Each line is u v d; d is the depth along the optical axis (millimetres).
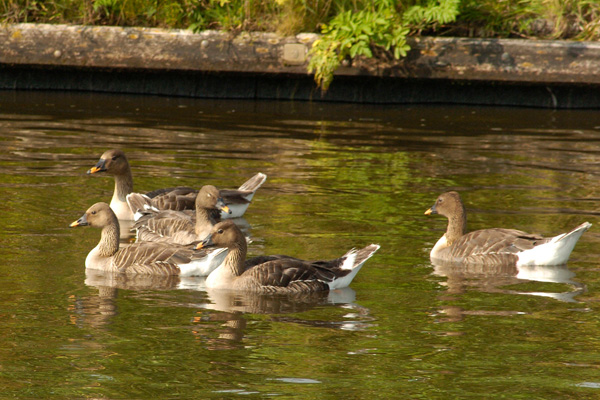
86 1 26875
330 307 11070
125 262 12883
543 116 25328
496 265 13148
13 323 10164
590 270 12820
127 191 16625
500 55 25047
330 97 27219
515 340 9828
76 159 19406
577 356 9375
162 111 25125
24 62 26766
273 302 11320
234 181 17797
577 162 19875
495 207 16156
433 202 16609
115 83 27828
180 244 13453
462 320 10508
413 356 9352
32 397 8273
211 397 8305
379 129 23312
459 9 25875
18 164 18797
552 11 26031
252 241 14023
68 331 9961
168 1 26297
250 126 23375
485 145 21547
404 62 25359
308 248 13648
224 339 9812
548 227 14852
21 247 13477
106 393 8367
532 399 8312
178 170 18594
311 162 19625
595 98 26344
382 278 12422
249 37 25797
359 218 15508
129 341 9695
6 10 27125
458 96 27016
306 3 25953
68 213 15531
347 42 24609
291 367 9039
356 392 8453
